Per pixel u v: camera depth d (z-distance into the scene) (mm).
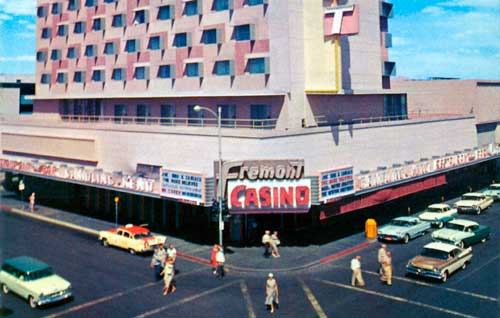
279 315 24688
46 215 49750
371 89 51562
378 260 31469
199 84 47469
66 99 63469
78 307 25797
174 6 49344
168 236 40906
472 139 65938
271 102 42688
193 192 35750
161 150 43219
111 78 56656
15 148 59719
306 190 35094
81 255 35594
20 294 26594
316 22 44188
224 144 38594
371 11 52375
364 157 45844
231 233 38938
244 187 35125
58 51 64625
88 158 49812
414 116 66750
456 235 36719
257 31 43188
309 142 39781
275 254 34969
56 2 65000
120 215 49531
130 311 25281
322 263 33469
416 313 24688
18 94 85188
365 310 25172
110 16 56719
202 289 28609
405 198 54625
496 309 24984
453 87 68062
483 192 58250
